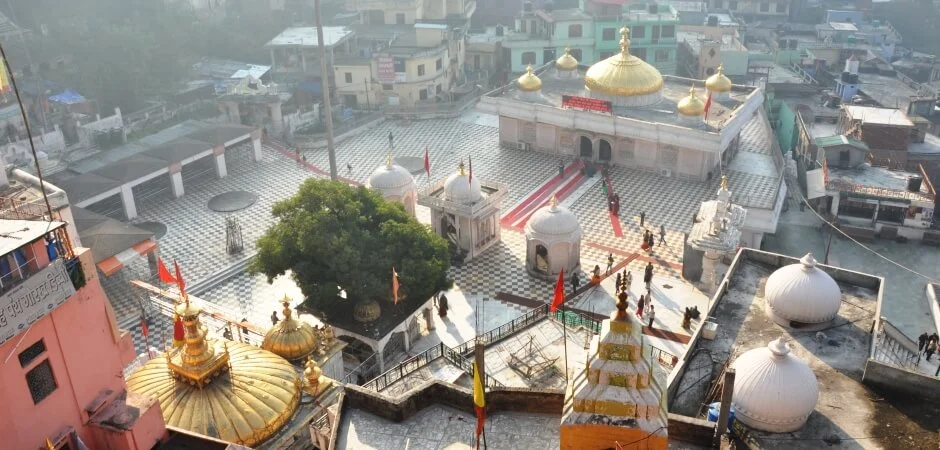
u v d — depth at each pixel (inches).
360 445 850.8
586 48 3388.3
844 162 2401.6
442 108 2987.2
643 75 2461.9
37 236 757.3
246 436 1024.2
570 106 2466.8
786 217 2317.9
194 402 1032.2
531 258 1877.5
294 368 1173.7
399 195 2055.9
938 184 2466.8
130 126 2738.7
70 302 805.2
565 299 1784.0
